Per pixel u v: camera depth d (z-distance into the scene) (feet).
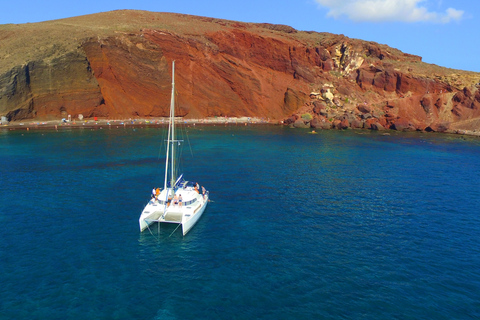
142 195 131.95
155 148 230.68
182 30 452.76
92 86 358.43
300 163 198.80
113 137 272.51
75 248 89.04
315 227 106.52
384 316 65.92
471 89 405.59
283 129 377.30
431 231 105.81
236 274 79.00
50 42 352.90
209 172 171.12
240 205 124.57
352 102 442.50
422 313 67.00
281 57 480.23
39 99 334.44
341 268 82.64
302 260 85.92
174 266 81.92
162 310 66.03
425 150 257.34
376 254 90.12
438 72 463.83
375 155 231.50
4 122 313.12
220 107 434.71
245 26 602.44
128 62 381.81
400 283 77.05
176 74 414.00
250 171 175.52
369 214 119.03
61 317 63.36
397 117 399.65
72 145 233.55
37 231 98.22
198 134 311.68
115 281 75.05
